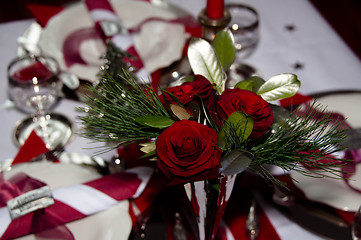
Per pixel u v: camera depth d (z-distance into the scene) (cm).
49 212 60
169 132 45
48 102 74
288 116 49
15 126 74
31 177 64
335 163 60
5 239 58
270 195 63
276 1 96
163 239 59
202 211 52
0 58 84
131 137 51
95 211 60
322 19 92
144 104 50
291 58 85
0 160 70
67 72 78
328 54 85
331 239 59
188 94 47
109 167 66
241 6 87
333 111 71
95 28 84
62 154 68
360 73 82
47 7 89
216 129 48
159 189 63
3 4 148
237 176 52
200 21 69
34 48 84
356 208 61
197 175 44
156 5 90
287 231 60
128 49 80
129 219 60
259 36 87
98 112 50
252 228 60
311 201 62
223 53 53
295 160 49
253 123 45
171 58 80
